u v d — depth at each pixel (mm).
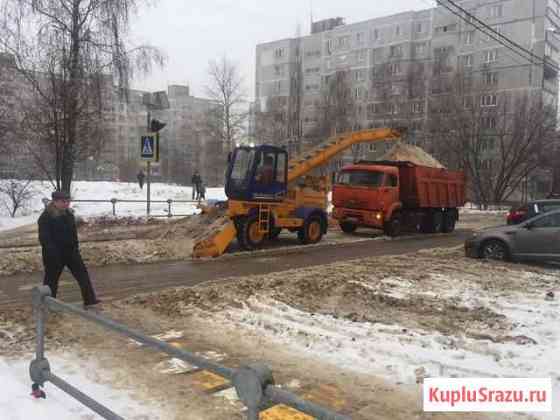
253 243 13938
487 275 10742
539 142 41531
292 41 84500
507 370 5527
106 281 9859
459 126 42844
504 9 59781
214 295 8523
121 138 84875
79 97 17062
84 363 5598
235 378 2627
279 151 14266
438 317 7590
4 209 20375
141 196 27781
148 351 6016
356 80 74375
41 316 4547
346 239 17641
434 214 20938
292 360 5812
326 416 2217
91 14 17188
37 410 4395
